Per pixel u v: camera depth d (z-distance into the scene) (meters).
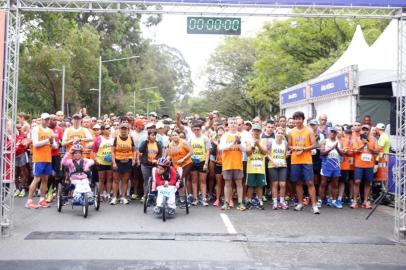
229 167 11.16
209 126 12.89
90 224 9.48
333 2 9.17
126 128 11.62
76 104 46.84
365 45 18.33
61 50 39.50
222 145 11.16
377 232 9.19
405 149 8.96
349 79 14.80
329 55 31.64
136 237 8.41
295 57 33.25
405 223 8.98
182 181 11.03
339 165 11.40
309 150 10.95
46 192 12.26
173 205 10.03
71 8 9.02
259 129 11.12
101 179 12.27
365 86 15.40
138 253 7.45
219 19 9.41
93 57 45.34
